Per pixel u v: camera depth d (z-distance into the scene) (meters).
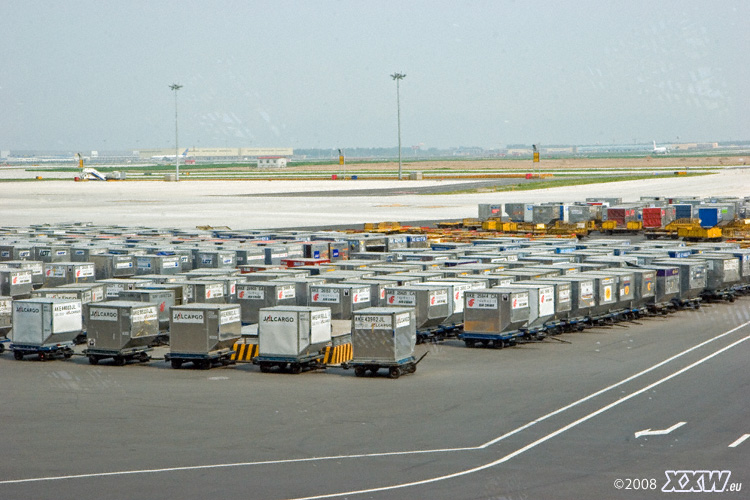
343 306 32.16
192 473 16.75
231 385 25.23
